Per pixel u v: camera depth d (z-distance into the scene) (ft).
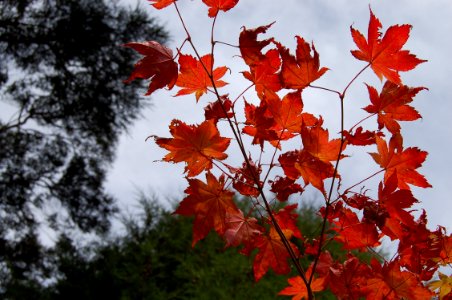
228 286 17.35
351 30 3.81
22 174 37.55
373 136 3.93
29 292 27.50
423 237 4.08
